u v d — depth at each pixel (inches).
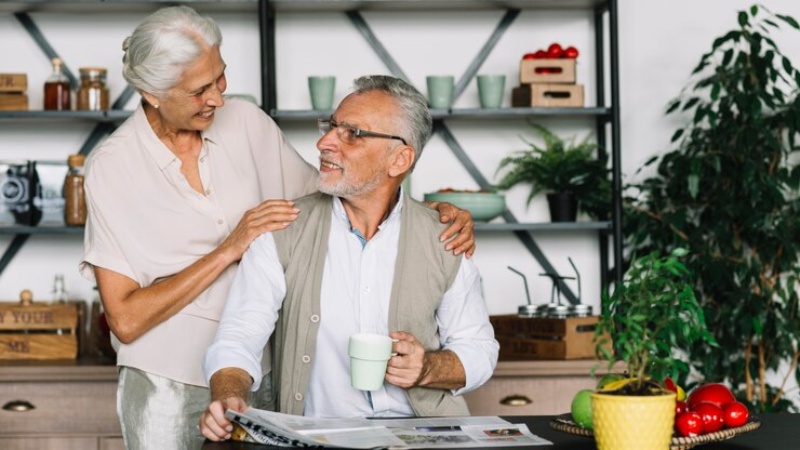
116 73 138.4
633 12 140.9
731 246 131.3
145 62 76.2
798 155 140.0
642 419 56.3
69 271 138.6
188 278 80.4
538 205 140.0
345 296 77.0
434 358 75.4
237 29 138.0
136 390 83.6
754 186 125.9
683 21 140.8
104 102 130.1
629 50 140.9
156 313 81.4
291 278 77.1
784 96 138.3
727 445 61.3
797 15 140.4
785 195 139.2
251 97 129.1
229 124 86.7
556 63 129.3
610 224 128.1
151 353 83.1
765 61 127.9
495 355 80.0
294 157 92.3
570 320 122.0
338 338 76.7
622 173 140.6
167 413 83.4
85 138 138.6
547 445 61.6
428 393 77.1
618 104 127.0
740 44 139.9
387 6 135.0
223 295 83.9
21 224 129.8
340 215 78.5
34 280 138.4
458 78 139.9
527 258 140.4
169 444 83.6
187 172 84.0
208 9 134.0
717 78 129.1
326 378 77.0
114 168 82.0
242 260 78.5
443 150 140.1
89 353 133.2
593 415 58.4
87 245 84.8
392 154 76.2
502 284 140.4
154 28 76.2
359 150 75.2
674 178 132.2
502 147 139.8
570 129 140.0
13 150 137.9
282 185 90.4
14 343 125.9
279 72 139.0
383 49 139.0
